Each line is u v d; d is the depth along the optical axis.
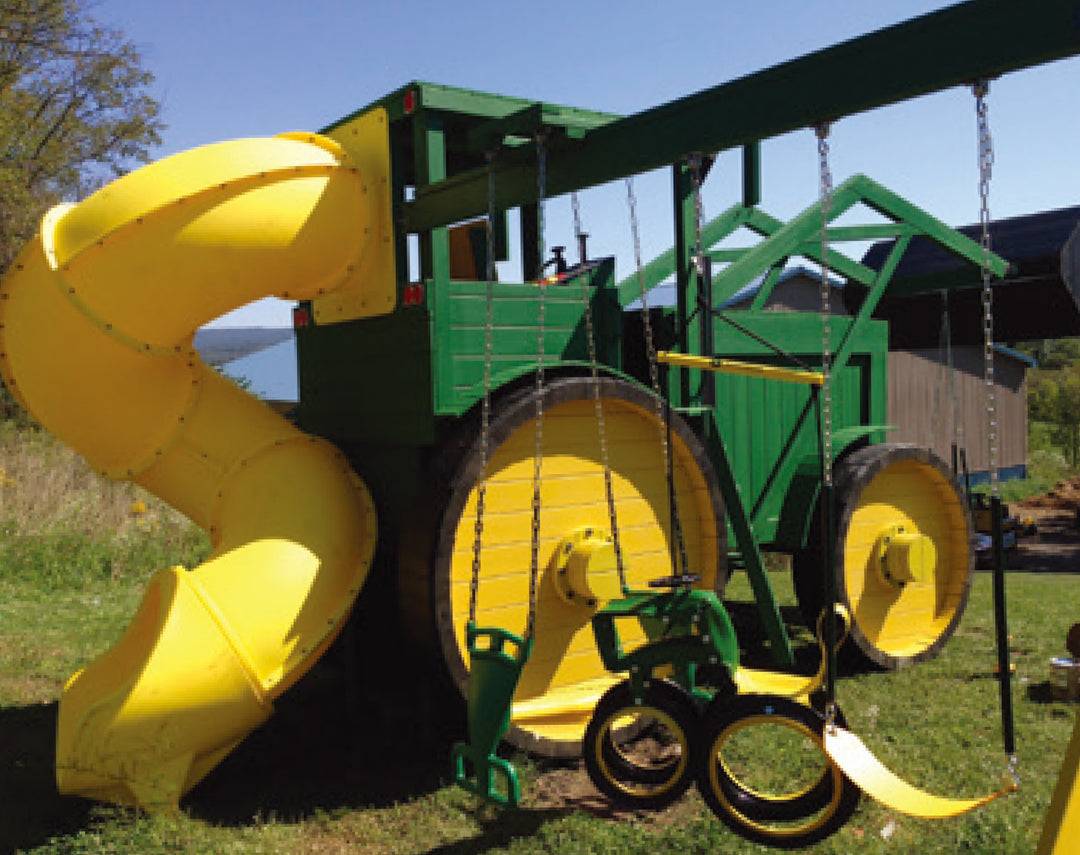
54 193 26.48
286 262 4.48
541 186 4.00
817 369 6.68
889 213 6.89
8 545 9.27
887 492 6.47
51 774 4.46
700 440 5.61
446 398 4.64
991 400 2.71
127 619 7.50
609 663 3.73
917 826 3.82
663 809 3.67
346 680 5.00
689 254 5.61
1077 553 14.37
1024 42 2.70
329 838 3.84
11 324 4.32
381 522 5.00
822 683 4.54
